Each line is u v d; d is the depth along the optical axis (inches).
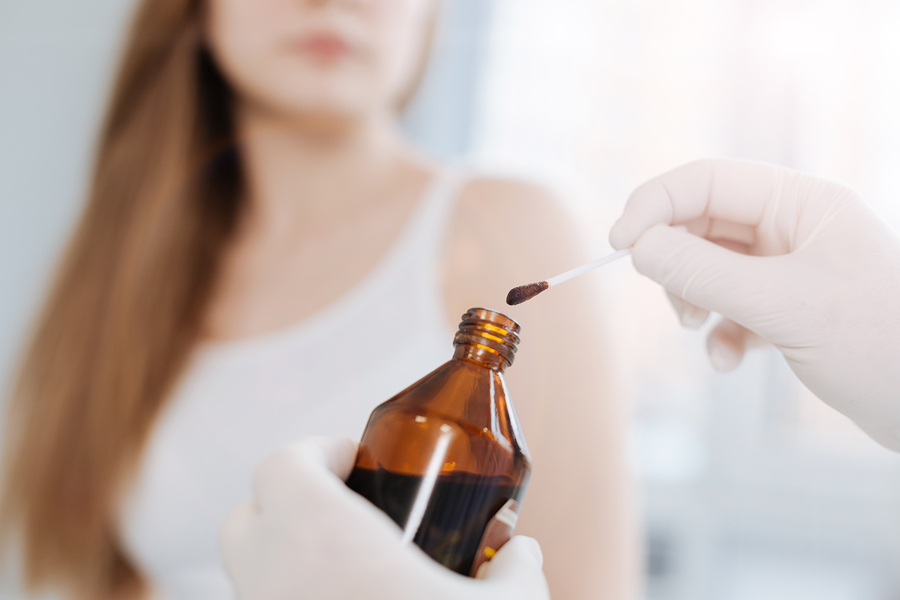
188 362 31.4
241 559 14.8
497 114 47.0
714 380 46.1
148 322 32.4
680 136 47.4
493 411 14.0
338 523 13.9
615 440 27.1
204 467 29.8
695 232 18.3
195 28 35.4
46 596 31.7
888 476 44.9
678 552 46.0
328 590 13.8
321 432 29.7
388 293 31.9
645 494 45.9
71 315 34.0
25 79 45.7
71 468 31.4
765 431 46.1
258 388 30.7
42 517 31.5
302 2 32.9
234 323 32.5
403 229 33.1
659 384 46.2
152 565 30.1
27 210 44.9
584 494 26.3
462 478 13.9
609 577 25.6
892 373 16.3
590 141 47.4
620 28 47.5
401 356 30.8
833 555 45.1
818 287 16.4
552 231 31.4
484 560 14.3
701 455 46.4
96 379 32.3
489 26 47.1
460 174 34.8
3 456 33.2
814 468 45.6
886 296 16.3
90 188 36.5
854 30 45.3
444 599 13.4
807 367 16.8
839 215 17.1
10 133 45.4
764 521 45.8
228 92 35.5
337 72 33.6
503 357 14.3
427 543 13.9
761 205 17.6
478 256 31.7
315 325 31.6
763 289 16.4
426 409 14.1
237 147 35.3
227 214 34.8
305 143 34.8
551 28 47.5
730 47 47.0
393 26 34.2
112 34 46.3
